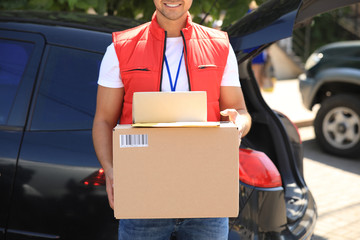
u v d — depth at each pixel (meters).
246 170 3.69
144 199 2.51
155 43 2.67
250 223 3.60
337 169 8.16
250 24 3.64
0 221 3.73
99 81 2.79
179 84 2.69
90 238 3.63
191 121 2.49
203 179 2.50
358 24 22.11
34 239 3.69
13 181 3.69
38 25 4.01
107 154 2.76
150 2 5.98
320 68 9.22
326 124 8.89
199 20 5.91
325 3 3.61
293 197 4.25
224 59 2.73
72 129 3.71
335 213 6.38
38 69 3.87
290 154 4.54
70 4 5.39
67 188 3.61
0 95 3.91
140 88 2.66
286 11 3.47
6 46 4.00
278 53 18.27
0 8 5.63
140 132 2.45
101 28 3.96
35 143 3.71
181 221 2.84
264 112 4.54
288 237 3.70
